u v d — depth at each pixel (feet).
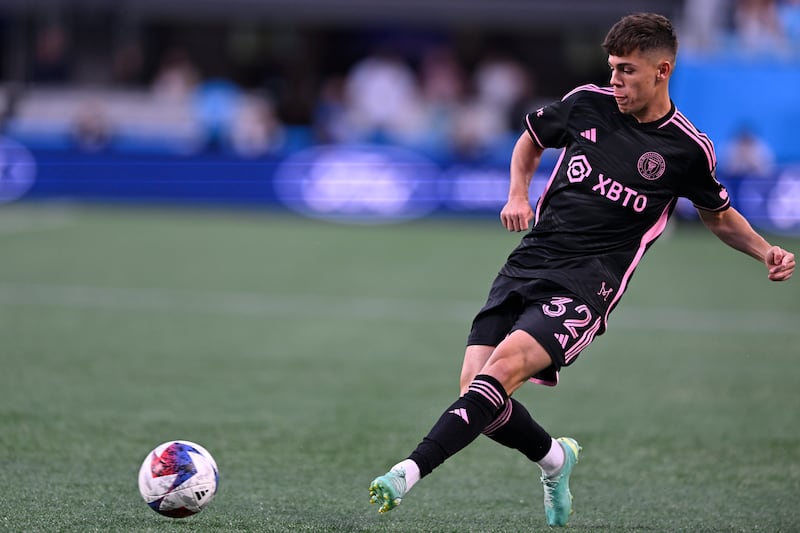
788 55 194.39
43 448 64.49
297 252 165.78
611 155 49.29
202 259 156.66
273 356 96.22
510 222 50.16
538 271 49.70
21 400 77.10
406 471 45.16
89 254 158.30
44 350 95.66
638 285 142.10
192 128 227.20
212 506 53.21
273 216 209.05
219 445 66.85
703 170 49.29
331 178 208.44
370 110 230.07
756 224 193.06
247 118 222.07
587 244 49.39
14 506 52.03
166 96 230.27
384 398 81.41
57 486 56.18
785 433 73.15
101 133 217.77
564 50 251.80
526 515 53.83
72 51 243.19
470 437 46.37
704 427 74.64
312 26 250.37
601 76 252.42
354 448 67.10
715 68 195.42
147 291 130.21
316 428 71.92
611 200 49.11
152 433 69.10
